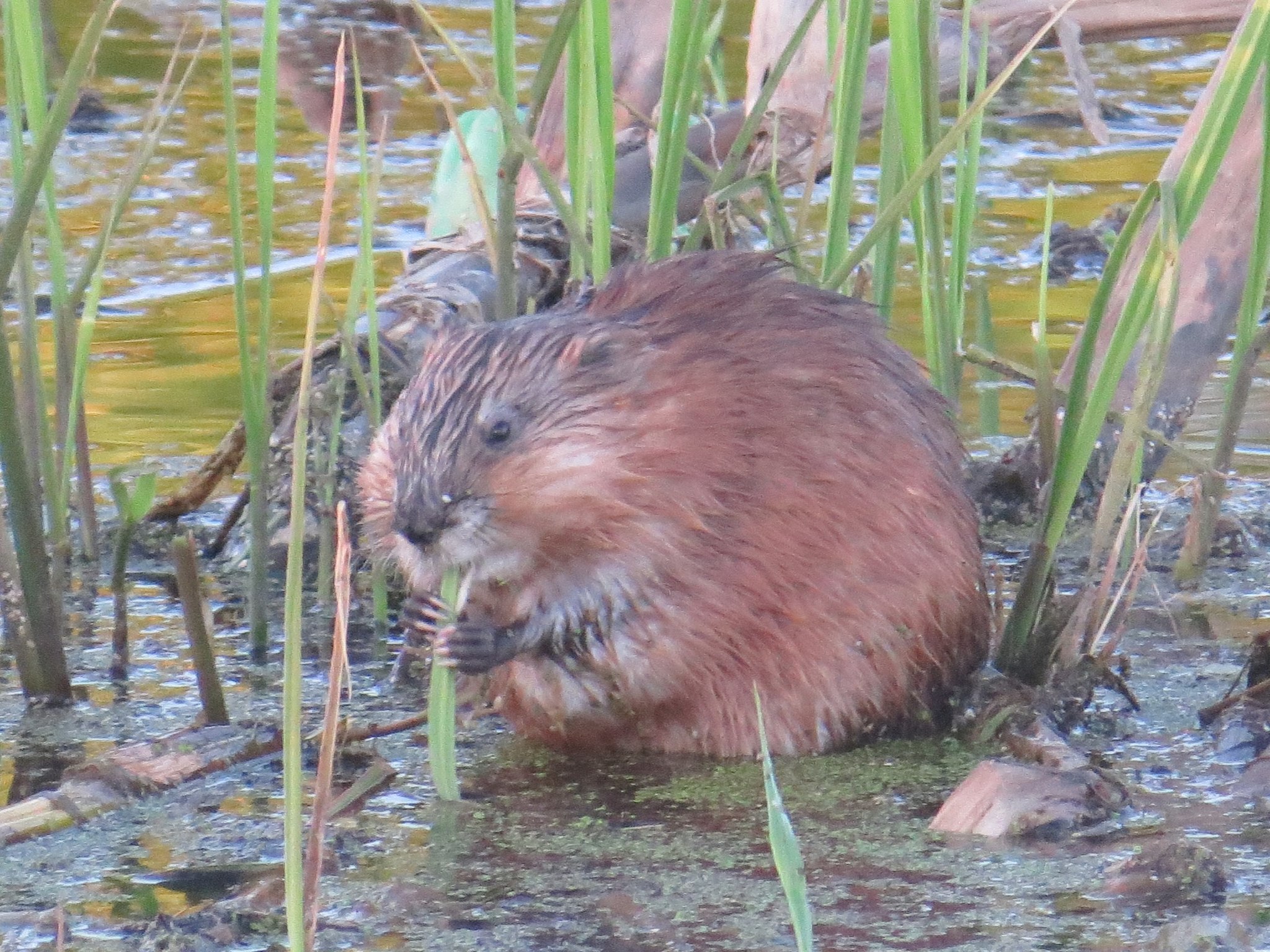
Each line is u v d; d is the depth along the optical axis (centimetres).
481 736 773
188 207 1430
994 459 1069
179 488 1009
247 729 729
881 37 1736
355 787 685
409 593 953
